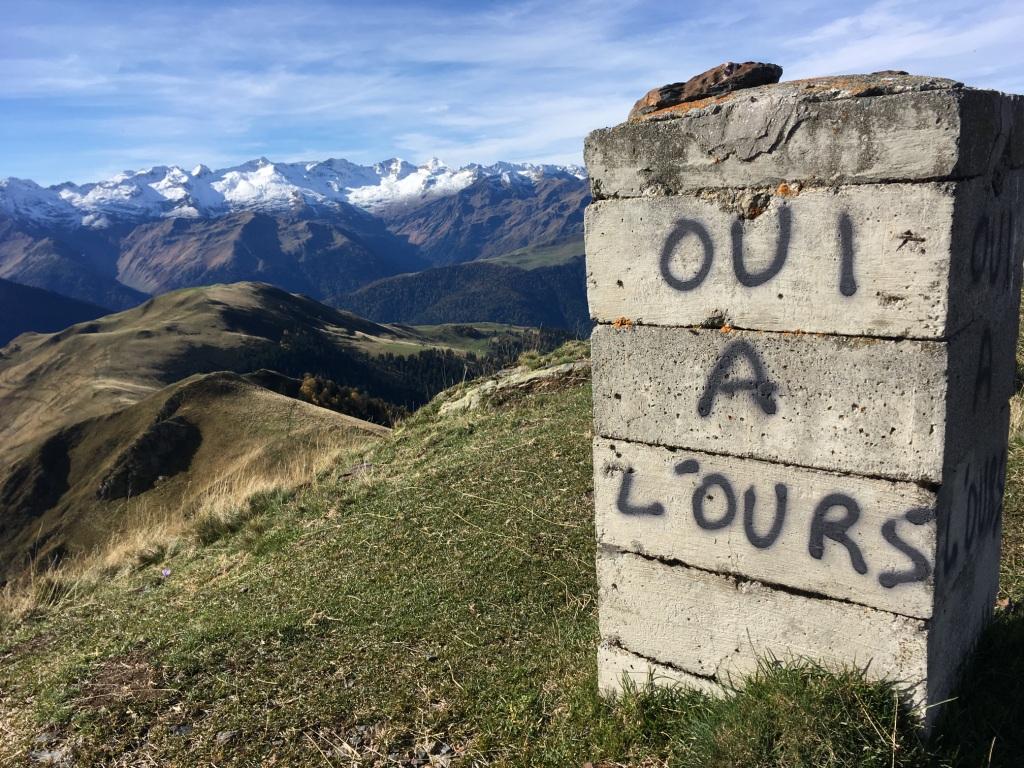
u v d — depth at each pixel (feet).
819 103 8.80
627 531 11.43
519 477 22.41
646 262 10.46
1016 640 11.23
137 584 22.75
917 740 9.14
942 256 8.28
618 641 11.90
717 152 9.61
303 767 11.98
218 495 30.63
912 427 8.79
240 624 16.84
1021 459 18.79
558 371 33.78
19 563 142.10
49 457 181.68
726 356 10.02
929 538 8.89
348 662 14.71
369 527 21.27
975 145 8.35
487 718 12.30
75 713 14.20
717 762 9.38
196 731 13.26
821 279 9.14
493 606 16.01
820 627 9.93
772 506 10.03
